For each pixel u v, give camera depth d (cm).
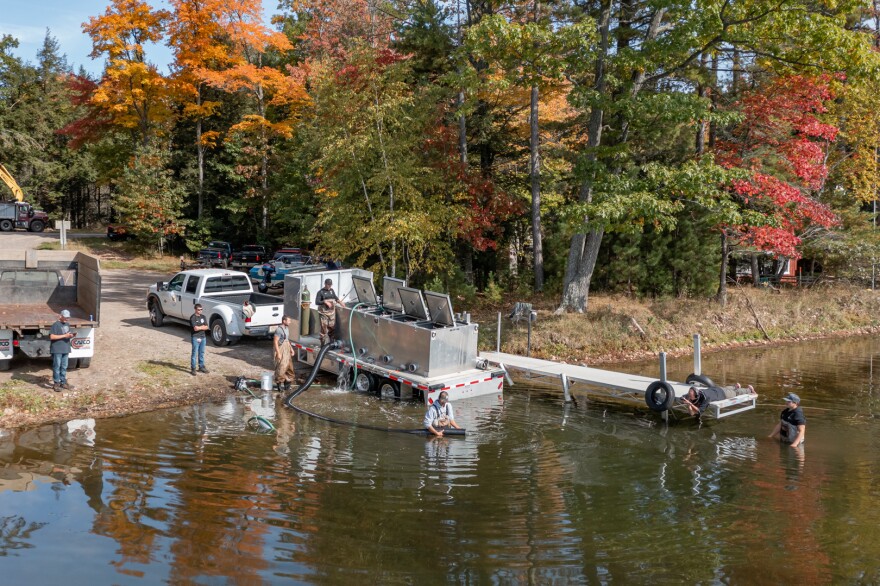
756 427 1266
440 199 2369
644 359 1964
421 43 2631
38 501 845
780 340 2345
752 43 1852
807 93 2270
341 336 1566
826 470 1030
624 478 984
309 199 3419
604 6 2105
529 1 2602
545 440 1166
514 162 3122
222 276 1872
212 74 3641
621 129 2256
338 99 2181
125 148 4438
